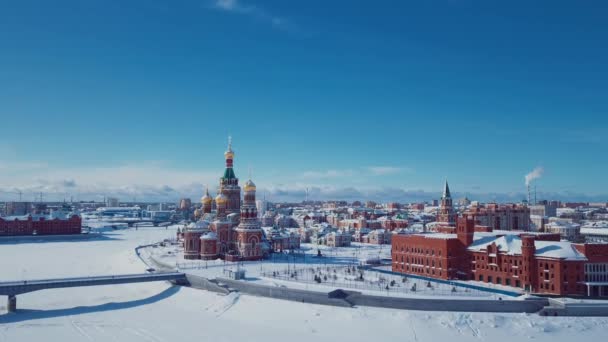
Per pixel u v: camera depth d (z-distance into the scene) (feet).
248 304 455.22
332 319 407.44
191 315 433.89
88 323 401.08
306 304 444.14
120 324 399.65
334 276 541.75
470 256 527.40
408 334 374.02
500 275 494.18
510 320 394.52
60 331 378.73
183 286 529.86
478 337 368.89
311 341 360.28
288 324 403.34
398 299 424.05
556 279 443.73
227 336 370.53
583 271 441.68
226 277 522.47
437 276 540.11
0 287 431.02
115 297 492.13
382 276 554.46
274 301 457.68
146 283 547.90
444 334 373.81
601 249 449.48
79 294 503.20
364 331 381.19
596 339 361.51
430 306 416.26
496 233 589.32
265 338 366.63
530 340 362.33
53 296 493.77
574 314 402.31
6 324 396.98
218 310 447.42
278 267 622.13
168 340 358.84
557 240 535.60
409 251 581.53
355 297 442.09
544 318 397.19
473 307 412.98
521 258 472.03
